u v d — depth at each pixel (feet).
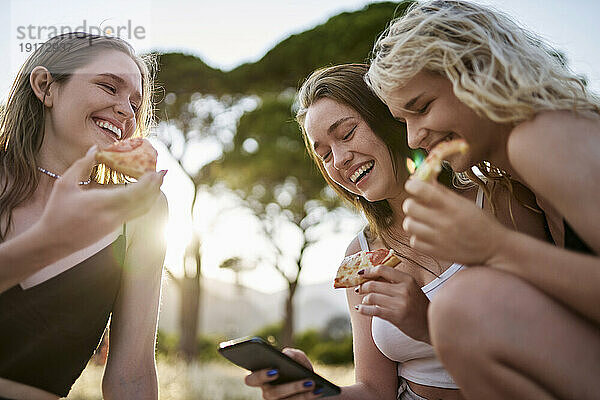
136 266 5.89
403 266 6.30
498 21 4.87
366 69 6.23
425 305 4.92
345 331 56.13
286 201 48.60
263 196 48.42
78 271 5.14
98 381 12.99
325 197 48.44
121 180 6.14
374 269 5.02
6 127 5.52
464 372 3.74
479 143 4.81
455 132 4.79
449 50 4.56
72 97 5.36
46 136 5.45
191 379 20.39
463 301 3.67
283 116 47.26
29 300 4.91
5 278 4.10
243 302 58.85
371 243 6.88
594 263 3.62
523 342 3.58
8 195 5.26
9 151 5.42
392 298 4.85
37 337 4.95
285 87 48.57
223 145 47.52
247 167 47.55
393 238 6.43
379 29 46.03
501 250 3.77
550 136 4.03
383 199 6.36
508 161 4.99
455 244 3.82
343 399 5.99
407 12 5.54
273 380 4.79
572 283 3.62
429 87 4.74
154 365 5.93
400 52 4.82
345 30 46.55
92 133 5.43
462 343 3.67
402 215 6.39
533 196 5.50
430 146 4.94
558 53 5.32
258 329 58.44
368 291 4.99
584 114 4.19
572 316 3.67
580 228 3.90
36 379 5.01
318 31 47.19
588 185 3.84
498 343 3.60
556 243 5.50
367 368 6.30
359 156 6.05
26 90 5.47
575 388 3.56
